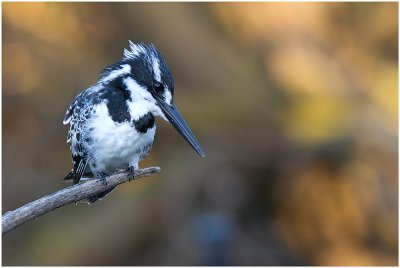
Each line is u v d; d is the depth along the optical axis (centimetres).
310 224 1071
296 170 1050
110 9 1027
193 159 1028
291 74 1037
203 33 1030
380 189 1041
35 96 1034
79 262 977
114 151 631
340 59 1059
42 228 1009
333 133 1023
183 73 1022
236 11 1030
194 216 1011
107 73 662
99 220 998
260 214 1062
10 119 1030
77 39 1037
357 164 1041
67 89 1034
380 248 1060
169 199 1009
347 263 1059
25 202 1016
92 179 629
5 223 516
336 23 1061
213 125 1027
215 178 1025
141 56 652
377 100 1048
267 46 1045
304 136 1023
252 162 1038
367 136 1029
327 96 1037
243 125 1033
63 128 1032
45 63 1034
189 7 1036
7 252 989
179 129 640
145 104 639
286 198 1062
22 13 1018
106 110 626
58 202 547
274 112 1037
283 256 1060
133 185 1016
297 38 1041
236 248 1025
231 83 1028
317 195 1061
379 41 1069
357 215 1054
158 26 1020
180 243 995
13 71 1031
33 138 1032
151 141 649
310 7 1034
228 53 1037
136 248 997
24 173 1025
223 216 1010
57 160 1034
